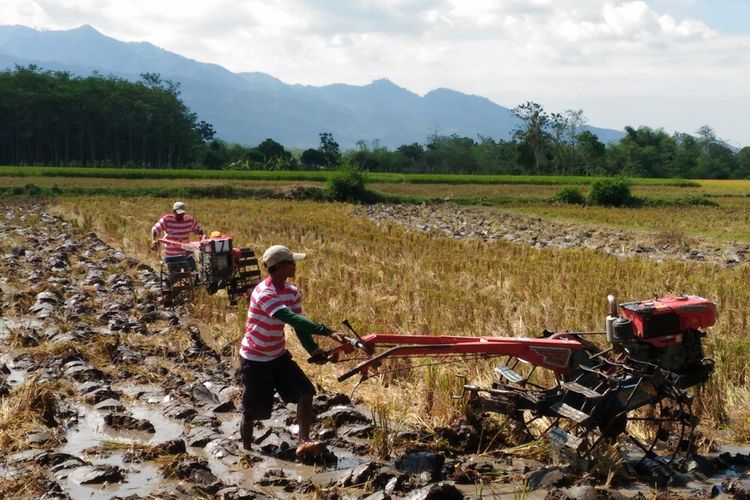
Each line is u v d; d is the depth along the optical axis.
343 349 5.98
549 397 6.12
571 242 24.73
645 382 5.87
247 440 6.26
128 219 27.52
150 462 5.97
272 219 29.20
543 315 10.69
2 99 121.69
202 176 70.12
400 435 6.42
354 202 45.75
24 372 8.62
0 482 5.45
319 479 5.70
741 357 8.41
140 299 12.98
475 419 6.62
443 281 14.11
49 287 13.29
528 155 123.38
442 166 138.62
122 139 136.38
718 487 5.41
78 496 5.31
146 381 8.41
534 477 5.57
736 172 143.50
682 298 6.26
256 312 6.02
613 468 5.62
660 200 44.91
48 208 34.84
